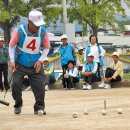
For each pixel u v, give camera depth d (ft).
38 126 32.55
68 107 45.80
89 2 144.15
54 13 138.72
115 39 286.25
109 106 45.42
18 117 38.32
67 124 33.04
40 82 39.65
